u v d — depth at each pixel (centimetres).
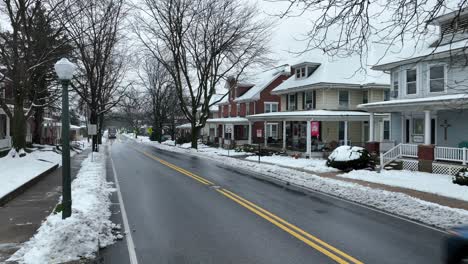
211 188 1313
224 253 622
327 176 1697
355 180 1562
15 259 559
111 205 1006
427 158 1756
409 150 1922
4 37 1802
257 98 4200
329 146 2798
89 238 625
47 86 2758
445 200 1109
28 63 1853
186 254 616
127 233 736
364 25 817
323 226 805
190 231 754
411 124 2158
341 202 1088
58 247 573
